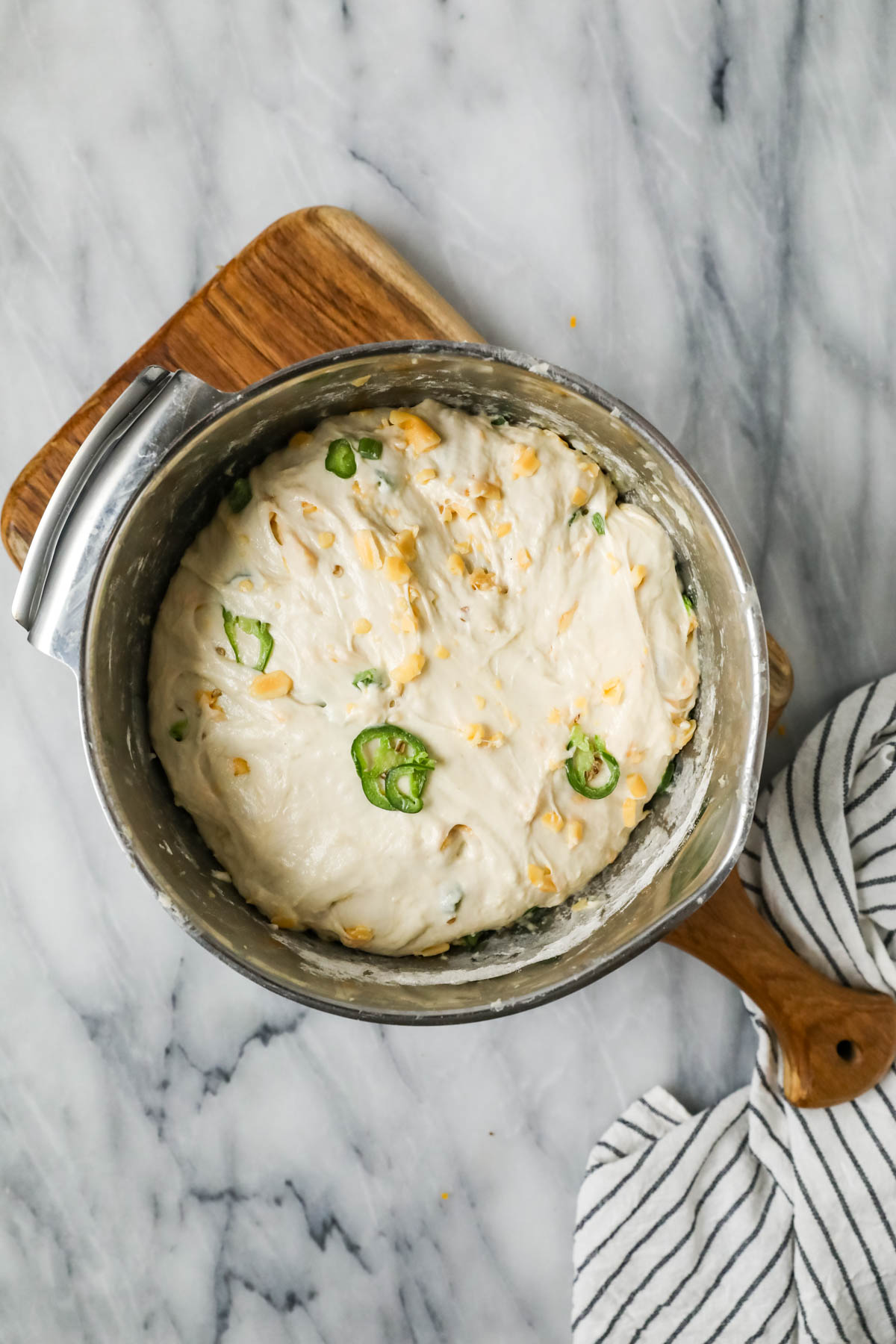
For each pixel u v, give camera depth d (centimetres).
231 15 72
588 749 64
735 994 72
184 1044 71
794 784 71
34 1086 72
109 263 72
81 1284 71
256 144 72
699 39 73
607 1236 69
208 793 63
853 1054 69
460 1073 72
